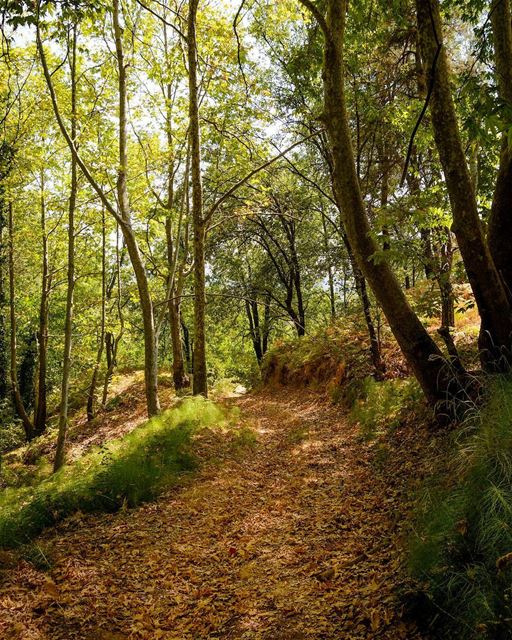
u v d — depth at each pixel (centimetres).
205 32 1534
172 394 2125
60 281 2216
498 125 437
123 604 465
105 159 1337
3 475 1538
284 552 552
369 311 1245
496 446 414
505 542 335
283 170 2309
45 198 1952
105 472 785
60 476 938
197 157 1416
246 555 558
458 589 343
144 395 2311
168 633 421
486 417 481
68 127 1440
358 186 707
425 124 909
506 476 377
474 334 1055
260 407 1681
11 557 546
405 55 1060
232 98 1538
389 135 1200
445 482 492
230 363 3469
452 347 703
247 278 2975
